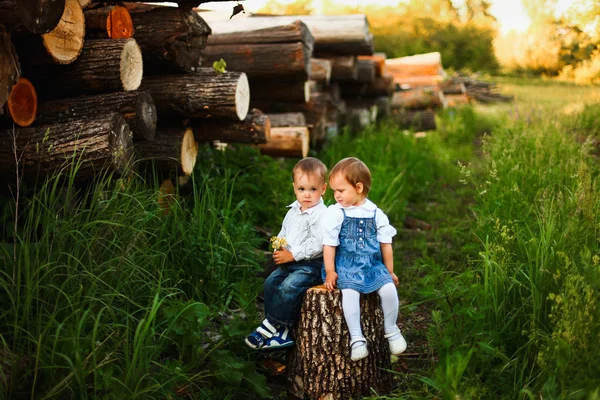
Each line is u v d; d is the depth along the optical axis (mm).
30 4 3445
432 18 29812
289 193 6695
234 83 5375
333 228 3428
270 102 8547
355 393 3424
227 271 4770
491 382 3234
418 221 7016
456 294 4039
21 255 3309
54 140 3904
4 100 3701
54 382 2875
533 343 3199
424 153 9766
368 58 11867
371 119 11688
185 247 4598
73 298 3186
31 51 4160
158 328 3615
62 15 3807
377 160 9078
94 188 4129
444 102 13977
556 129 7531
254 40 7715
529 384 3098
